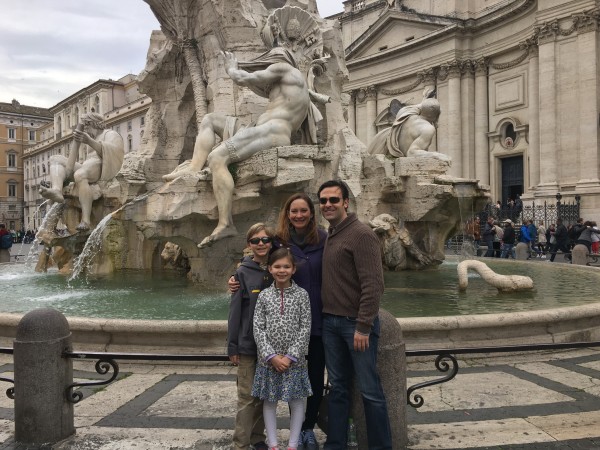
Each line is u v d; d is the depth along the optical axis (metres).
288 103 8.52
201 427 3.88
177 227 8.48
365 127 44.91
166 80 12.27
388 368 3.46
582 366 5.21
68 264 11.73
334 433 3.36
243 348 3.39
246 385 3.42
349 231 3.34
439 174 11.07
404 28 41.31
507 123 35.75
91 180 11.19
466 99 37.72
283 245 3.46
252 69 8.84
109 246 10.98
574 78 29.33
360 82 44.88
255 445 3.52
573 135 29.31
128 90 45.72
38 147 62.09
